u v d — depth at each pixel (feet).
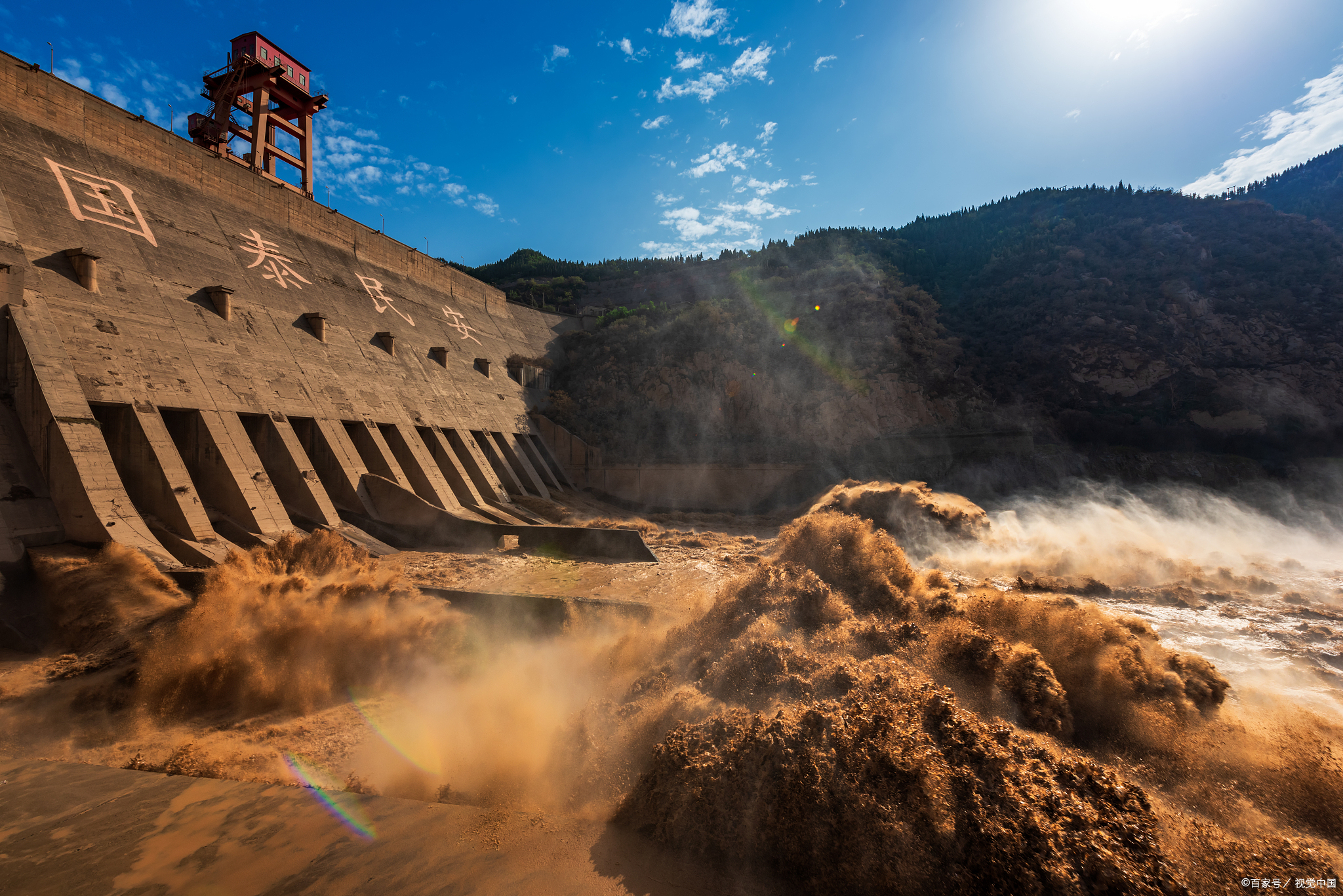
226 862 16.98
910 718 21.38
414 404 141.90
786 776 19.29
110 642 49.08
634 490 184.14
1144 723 28.84
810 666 29.81
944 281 297.74
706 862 18.24
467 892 15.92
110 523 67.46
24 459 68.54
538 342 238.27
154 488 79.05
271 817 19.88
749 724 21.85
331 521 97.91
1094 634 33.78
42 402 69.97
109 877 16.22
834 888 17.11
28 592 59.62
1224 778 25.68
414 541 103.60
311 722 38.99
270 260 131.13
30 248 82.79
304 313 128.88
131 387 82.74
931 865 16.71
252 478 90.02
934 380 203.92
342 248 162.40
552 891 16.26
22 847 17.88
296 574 58.23
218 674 42.37
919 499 106.93
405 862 17.31
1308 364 188.44
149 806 20.77
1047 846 16.17
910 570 44.39
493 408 177.17
